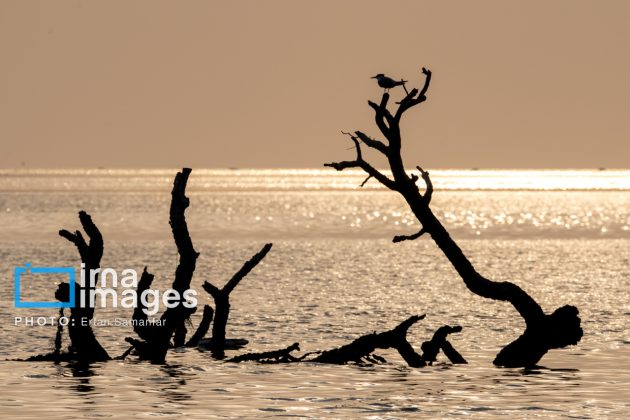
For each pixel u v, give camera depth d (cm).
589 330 14025
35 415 8575
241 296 18412
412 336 13625
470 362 11412
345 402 9175
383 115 10675
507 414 8744
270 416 8625
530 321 11019
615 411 8856
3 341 13075
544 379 10319
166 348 11294
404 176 10781
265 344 12988
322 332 14012
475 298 18225
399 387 9869
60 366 10944
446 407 8994
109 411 8738
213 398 9300
